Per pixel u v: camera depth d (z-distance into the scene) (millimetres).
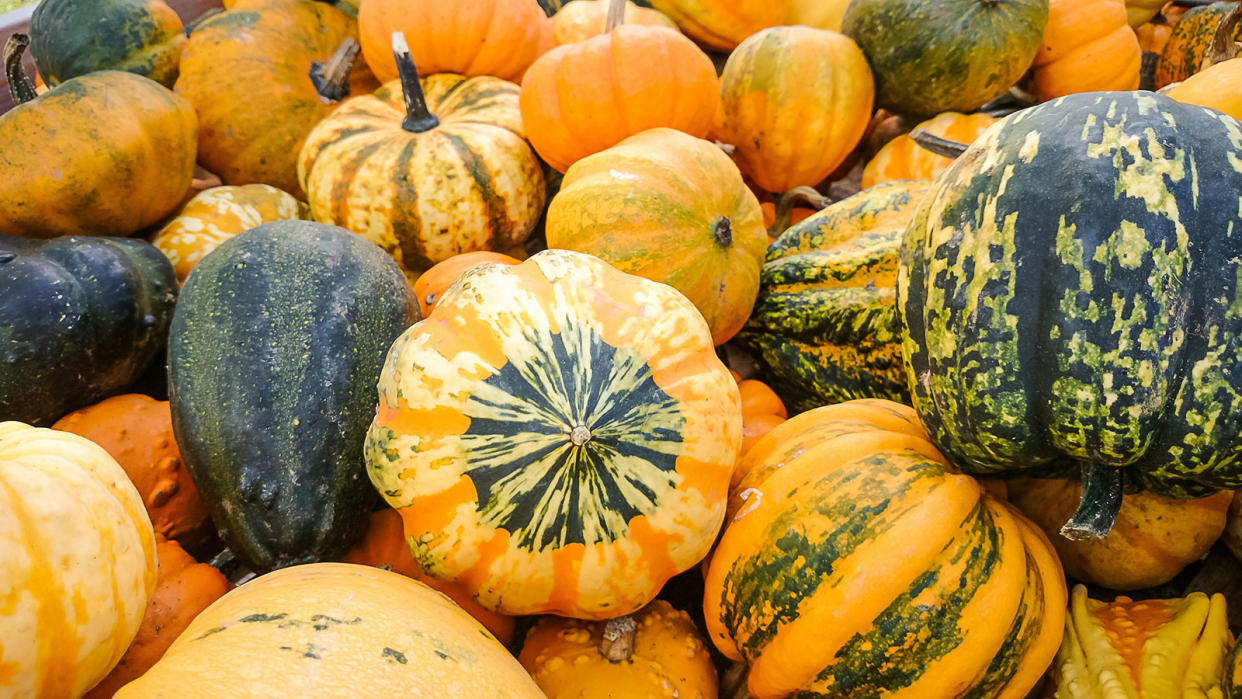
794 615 312
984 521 315
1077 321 274
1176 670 322
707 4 547
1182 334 269
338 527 336
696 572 377
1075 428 281
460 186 425
